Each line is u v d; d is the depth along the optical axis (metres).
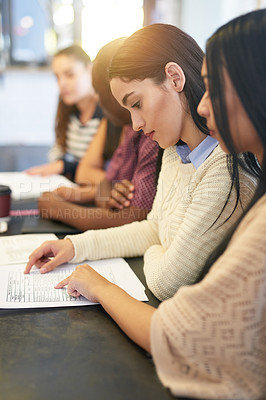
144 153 1.41
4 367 0.70
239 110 0.64
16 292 0.97
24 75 4.71
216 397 0.60
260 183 0.71
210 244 0.92
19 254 1.21
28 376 0.68
